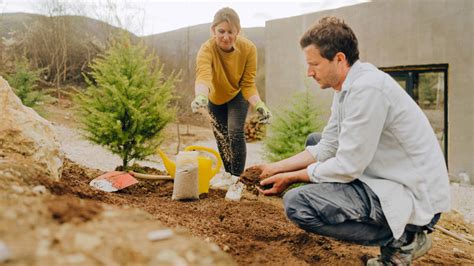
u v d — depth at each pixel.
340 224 2.24
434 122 7.73
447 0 7.32
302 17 9.52
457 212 5.30
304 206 2.25
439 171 2.20
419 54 7.74
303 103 6.10
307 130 5.86
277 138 6.05
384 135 2.24
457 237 4.04
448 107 7.40
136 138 4.50
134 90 4.50
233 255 2.23
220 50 4.08
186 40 19.52
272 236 2.73
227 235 2.53
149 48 16.05
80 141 8.41
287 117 6.18
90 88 4.62
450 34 7.33
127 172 4.01
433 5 7.49
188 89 15.45
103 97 4.69
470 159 7.21
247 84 4.30
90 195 2.44
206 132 13.32
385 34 8.17
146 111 4.62
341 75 2.36
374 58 8.37
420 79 7.84
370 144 2.16
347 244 2.80
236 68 4.15
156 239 1.51
